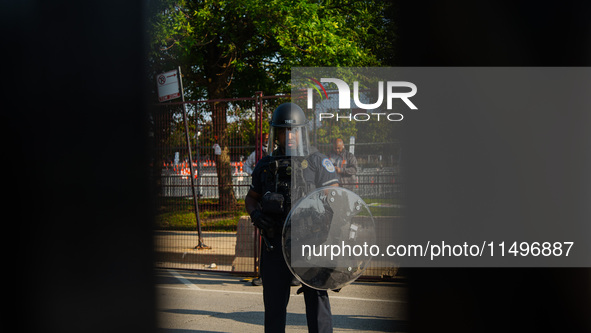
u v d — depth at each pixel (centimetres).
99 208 577
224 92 1777
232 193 919
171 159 902
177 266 877
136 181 704
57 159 510
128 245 644
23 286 481
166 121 882
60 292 502
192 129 924
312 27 1507
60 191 512
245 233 844
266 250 343
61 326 496
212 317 566
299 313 588
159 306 603
